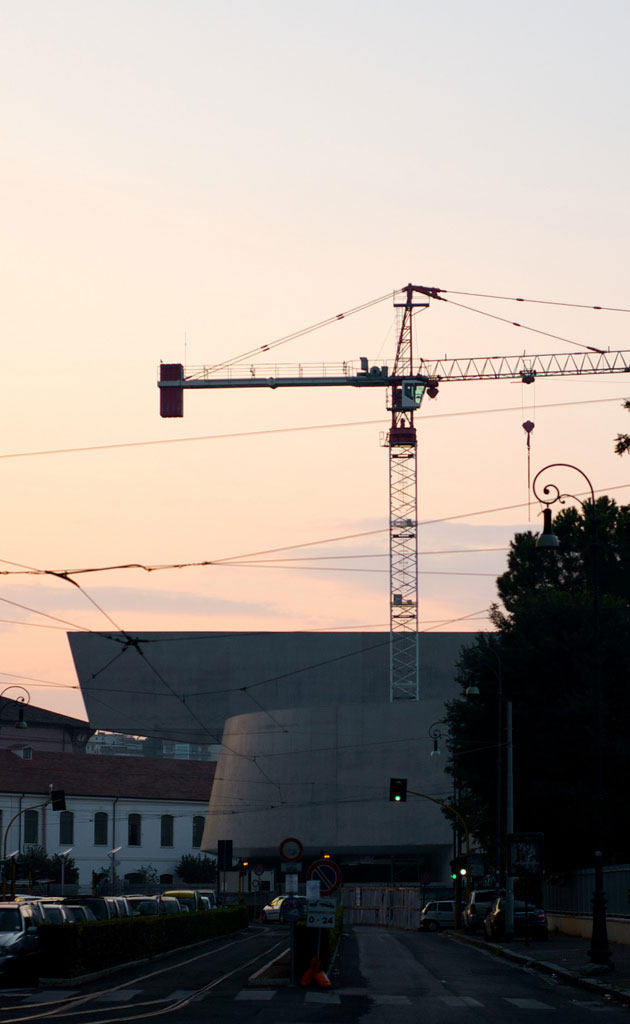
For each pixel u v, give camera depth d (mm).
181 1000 25156
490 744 62562
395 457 140000
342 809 102875
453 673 135625
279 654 138125
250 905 96188
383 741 102812
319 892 29281
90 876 113500
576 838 59094
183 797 121312
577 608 62656
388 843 100750
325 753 104562
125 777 120500
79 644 140250
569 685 61219
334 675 136875
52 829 112062
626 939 45656
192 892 63719
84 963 30609
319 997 26281
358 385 130500
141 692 139000
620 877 47688
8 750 116312
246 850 109375
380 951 46812
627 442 52062
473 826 73562
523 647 61719
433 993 27828
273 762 107312
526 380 128875
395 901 97500
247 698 137875
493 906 56719
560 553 83875
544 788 59438
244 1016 21750
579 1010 24000
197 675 138750
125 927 35469
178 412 122125
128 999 25594
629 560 80000
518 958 40250
